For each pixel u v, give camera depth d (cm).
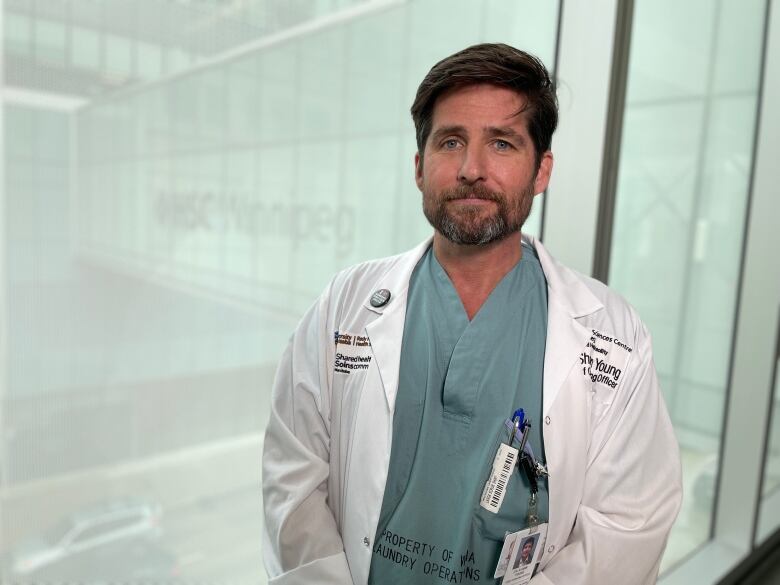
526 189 84
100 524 88
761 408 219
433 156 84
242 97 97
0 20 73
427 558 85
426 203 86
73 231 81
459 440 87
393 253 126
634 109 151
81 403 84
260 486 109
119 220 85
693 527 219
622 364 87
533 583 80
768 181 214
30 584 81
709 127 186
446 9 124
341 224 115
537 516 85
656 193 167
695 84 175
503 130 81
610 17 134
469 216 82
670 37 159
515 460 82
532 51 139
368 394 88
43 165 77
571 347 88
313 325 96
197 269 95
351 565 86
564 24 142
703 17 172
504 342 90
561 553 82
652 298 176
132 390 90
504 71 79
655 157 163
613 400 86
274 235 105
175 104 89
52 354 80
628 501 83
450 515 85
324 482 92
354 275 101
